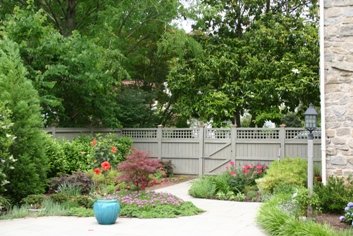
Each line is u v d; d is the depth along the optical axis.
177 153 16.66
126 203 9.23
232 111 17.75
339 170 9.61
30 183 9.97
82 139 14.45
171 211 9.01
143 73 21.53
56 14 18.23
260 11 19.70
